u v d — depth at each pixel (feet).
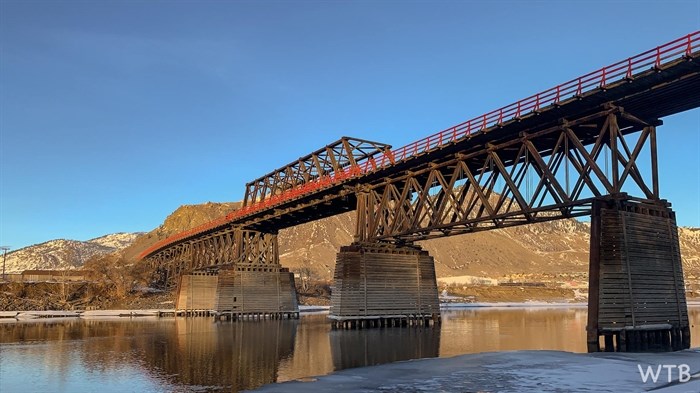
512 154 140.67
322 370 104.22
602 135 107.45
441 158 154.20
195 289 317.22
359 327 174.09
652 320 99.40
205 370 107.24
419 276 186.91
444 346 142.72
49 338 178.40
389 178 175.73
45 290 391.04
